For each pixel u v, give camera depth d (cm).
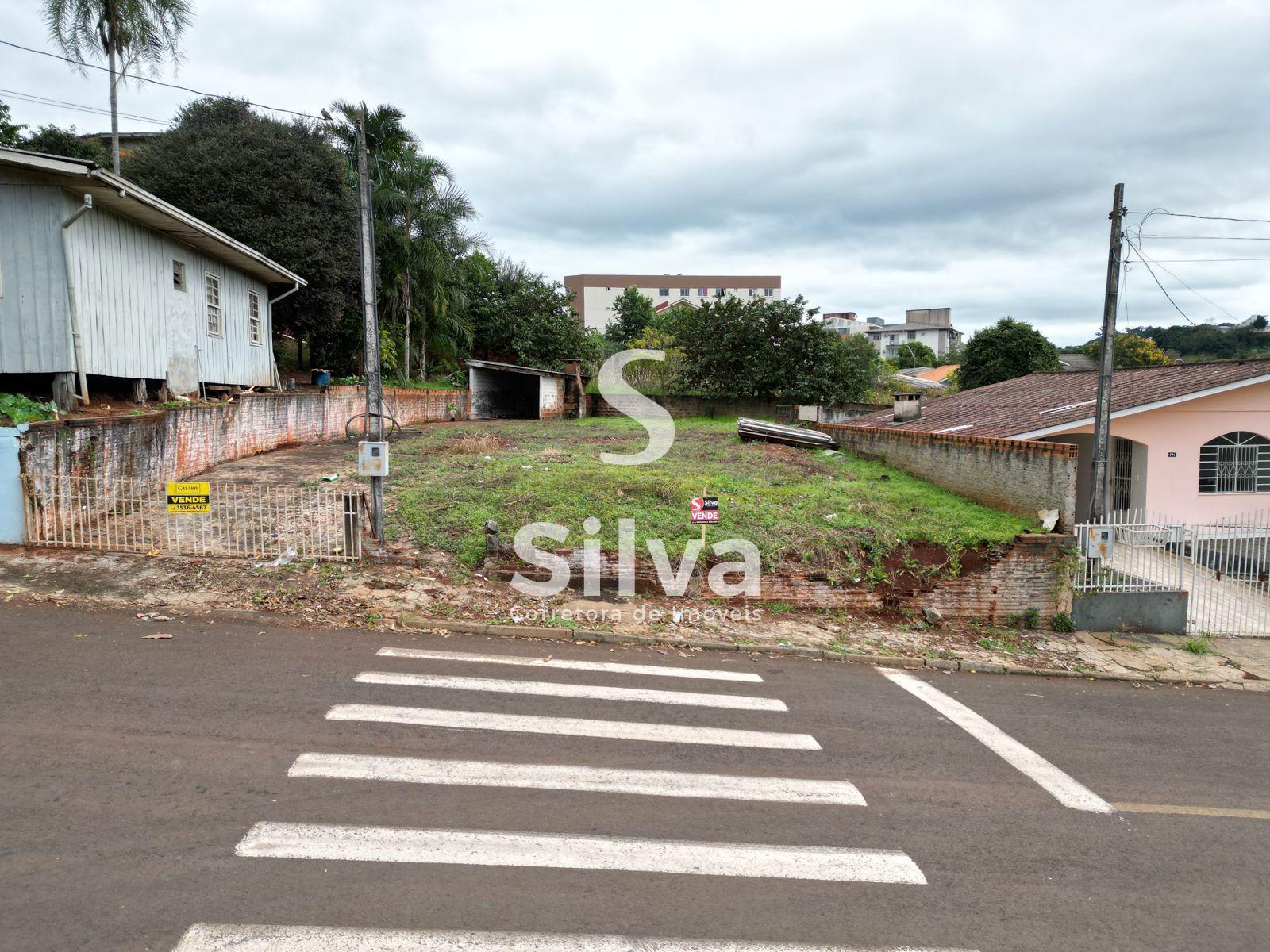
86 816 439
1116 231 1322
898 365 7000
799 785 559
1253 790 627
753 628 999
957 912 414
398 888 395
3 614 781
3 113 2497
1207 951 395
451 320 3195
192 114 2445
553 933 368
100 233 1307
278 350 3031
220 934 350
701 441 2150
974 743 684
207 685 650
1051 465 1241
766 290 9056
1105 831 527
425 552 1070
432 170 2761
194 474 1430
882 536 1152
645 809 502
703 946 368
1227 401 1641
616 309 5994
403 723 609
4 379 1297
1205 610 1249
